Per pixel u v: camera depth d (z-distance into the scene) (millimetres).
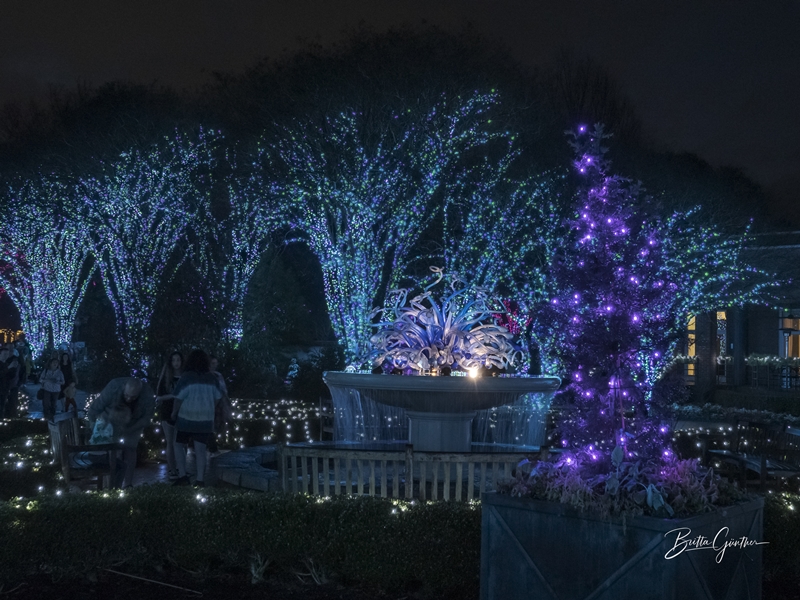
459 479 6262
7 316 41281
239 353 22531
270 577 5906
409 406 8914
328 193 22047
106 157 25234
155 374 22109
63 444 8148
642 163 22141
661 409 4930
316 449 6652
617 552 4250
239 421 13461
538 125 22516
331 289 24453
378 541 5641
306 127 22047
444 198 23219
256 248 25469
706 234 20688
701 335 24797
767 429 9875
